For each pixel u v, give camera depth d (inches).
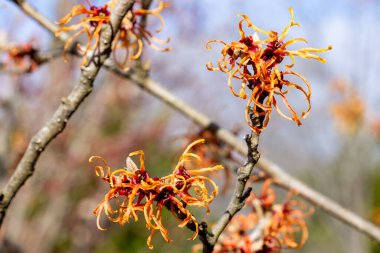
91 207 273.3
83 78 75.4
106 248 322.7
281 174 113.2
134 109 307.6
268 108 57.8
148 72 110.4
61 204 270.7
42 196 273.6
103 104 293.0
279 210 85.0
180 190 58.4
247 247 82.2
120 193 59.7
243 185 62.5
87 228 270.1
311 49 58.7
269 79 57.9
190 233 242.7
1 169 171.5
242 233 85.5
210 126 108.7
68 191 274.8
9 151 177.6
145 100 310.8
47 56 116.3
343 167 246.1
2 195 78.1
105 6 74.5
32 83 247.0
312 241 287.1
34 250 257.1
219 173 108.9
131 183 59.5
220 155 109.1
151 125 304.2
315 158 275.1
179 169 59.8
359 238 236.5
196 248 85.3
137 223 334.3
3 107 178.9
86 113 293.0
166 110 310.2
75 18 228.2
